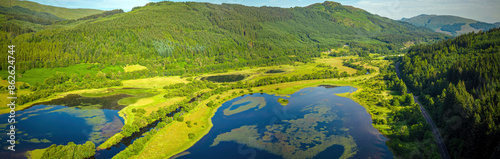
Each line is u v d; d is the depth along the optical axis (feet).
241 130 424.46
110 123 454.81
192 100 615.57
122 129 402.11
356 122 447.42
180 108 550.36
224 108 544.21
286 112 513.04
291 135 402.31
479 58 560.20
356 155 335.47
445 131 360.48
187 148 363.97
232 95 651.66
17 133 403.75
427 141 344.28
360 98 596.29
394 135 379.55
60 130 420.36
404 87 610.65
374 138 380.99
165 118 449.06
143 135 402.31
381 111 493.77
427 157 311.88
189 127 431.02
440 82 541.34
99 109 533.96
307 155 341.00
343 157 331.98
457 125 353.51
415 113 416.26
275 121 463.01
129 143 375.45
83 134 406.41
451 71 569.23
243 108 542.57
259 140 387.14
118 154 326.85
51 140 381.81
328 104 561.02
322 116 484.33
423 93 564.71
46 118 475.72
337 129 419.95
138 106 552.00
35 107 543.39
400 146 331.77
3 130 414.21
